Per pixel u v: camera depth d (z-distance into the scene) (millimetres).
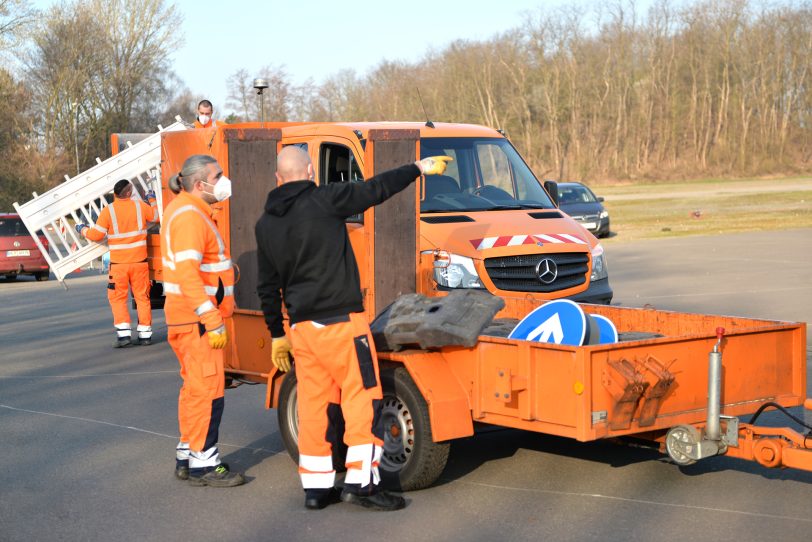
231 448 7168
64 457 7027
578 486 5934
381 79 84875
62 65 56500
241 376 7496
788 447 5258
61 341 13289
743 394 5875
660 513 5363
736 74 95188
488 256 8242
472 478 6168
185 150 11219
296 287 5387
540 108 92438
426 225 8484
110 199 18984
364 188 5316
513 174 9625
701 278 18078
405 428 5848
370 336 5438
